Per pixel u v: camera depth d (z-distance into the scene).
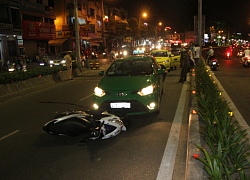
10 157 5.32
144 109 7.07
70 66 17.83
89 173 4.48
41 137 6.42
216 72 18.98
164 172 4.41
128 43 74.75
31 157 5.27
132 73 8.36
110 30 60.50
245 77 15.96
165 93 11.47
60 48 45.50
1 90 12.01
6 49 31.48
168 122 7.19
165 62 19.53
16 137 6.52
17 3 33.22
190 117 6.27
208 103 6.30
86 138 5.85
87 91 12.75
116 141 5.90
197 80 10.68
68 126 5.82
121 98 7.00
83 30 46.97
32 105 10.08
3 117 8.48
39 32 36.84
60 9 46.72
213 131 4.48
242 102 9.06
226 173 3.13
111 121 5.98
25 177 4.46
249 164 3.74
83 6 51.97
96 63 25.05
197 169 3.67
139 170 4.51
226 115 4.96
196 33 24.56
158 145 5.60
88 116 6.02
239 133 4.28
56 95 12.00
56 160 5.06
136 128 6.75
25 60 29.38
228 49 36.75
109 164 4.79
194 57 22.98
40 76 15.12
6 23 31.17
